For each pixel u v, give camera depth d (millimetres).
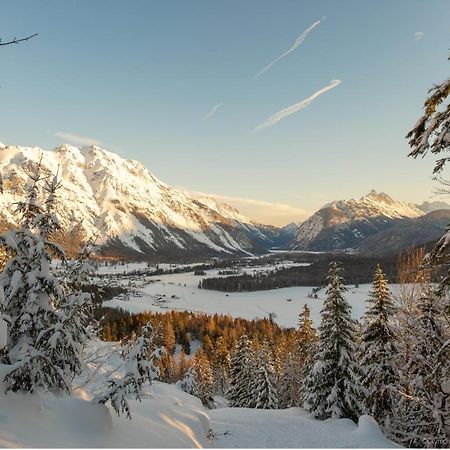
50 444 6977
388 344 20547
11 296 8680
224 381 70625
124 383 8812
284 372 44188
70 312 9094
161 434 10188
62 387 9203
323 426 19750
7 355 8477
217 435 16750
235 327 104188
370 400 21219
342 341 23766
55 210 9719
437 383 10695
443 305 8703
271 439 17172
